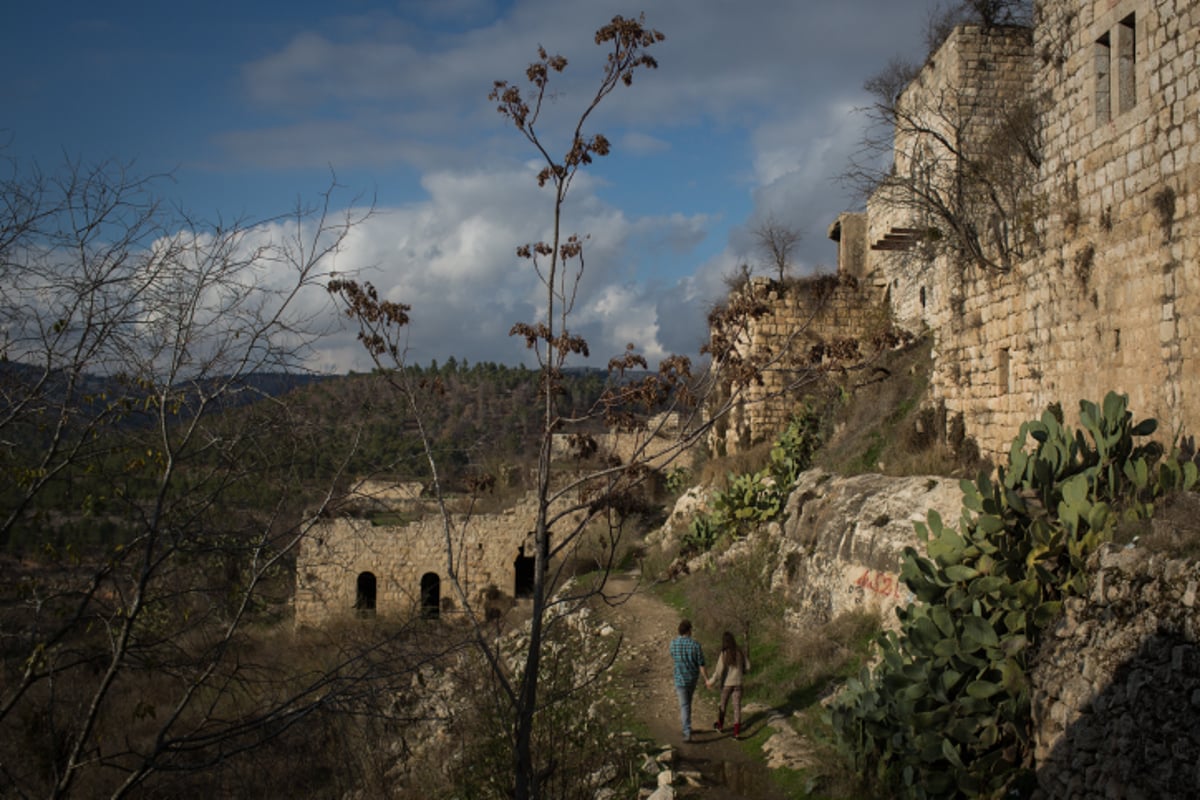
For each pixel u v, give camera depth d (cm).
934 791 892
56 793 759
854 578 1558
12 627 827
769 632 1675
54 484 854
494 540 3462
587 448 779
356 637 1016
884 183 2112
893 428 2088
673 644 1267
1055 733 814
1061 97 1313
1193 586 703
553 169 786
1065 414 1299
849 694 1072
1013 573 909
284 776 833
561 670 1161
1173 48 1056
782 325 3086
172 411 852
